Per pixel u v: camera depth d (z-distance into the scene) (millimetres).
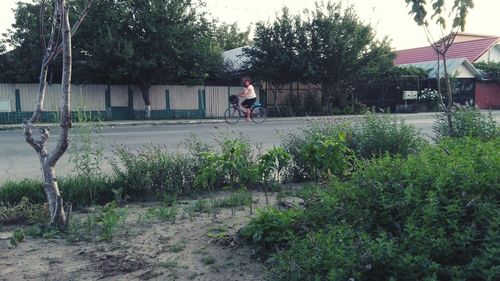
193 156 6984
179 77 24359
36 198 6113
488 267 2740
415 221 3154
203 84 26297
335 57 25984
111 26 21797
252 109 22375
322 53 26000
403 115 27406
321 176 6172
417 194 3324
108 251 4340
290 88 28906
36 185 6246
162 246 4430
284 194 6254
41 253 4316
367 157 7098
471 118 7625
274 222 4176
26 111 22547
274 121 22797
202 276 3787
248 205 5812
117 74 22234
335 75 26844
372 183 3693
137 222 5180
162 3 22406
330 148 5586
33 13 23750
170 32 22328
